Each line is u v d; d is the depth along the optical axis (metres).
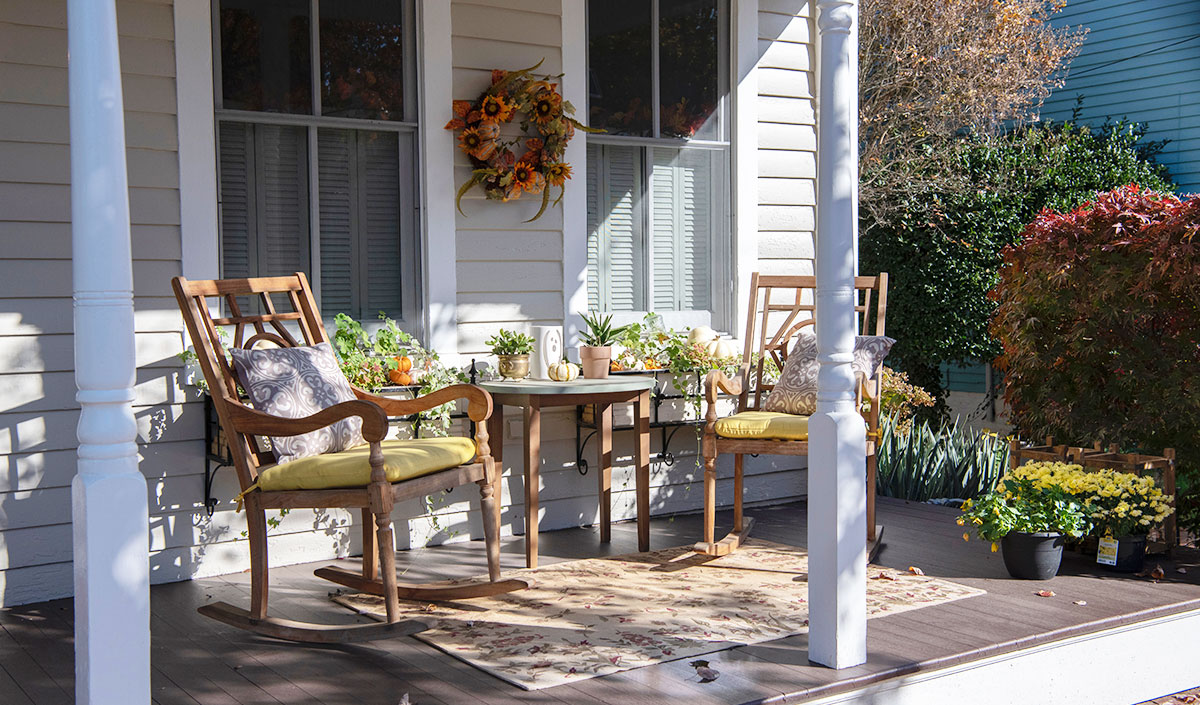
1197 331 4.45
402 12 4.42
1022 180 8.69
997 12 9.91
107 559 2.26
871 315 9.17
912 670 2.88
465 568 4.06
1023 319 4.85
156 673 2.92
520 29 4.67
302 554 4.24
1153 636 3.41
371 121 4.36
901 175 9.10
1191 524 4.67
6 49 3.63
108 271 2.27
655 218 5.14
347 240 4.36
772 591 3.70
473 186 4.59
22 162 3.67
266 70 4.14
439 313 4.51
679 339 4.96
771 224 5.44
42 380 3.74
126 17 3.83
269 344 4.07
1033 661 3.13
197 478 4.00
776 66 5.42
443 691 2.75
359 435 3.57
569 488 4.86
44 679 2.91
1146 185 8.72
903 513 5.14
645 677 2.81
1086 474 4.02
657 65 5.09
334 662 3.00
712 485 4.23
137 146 3.87
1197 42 8.79
